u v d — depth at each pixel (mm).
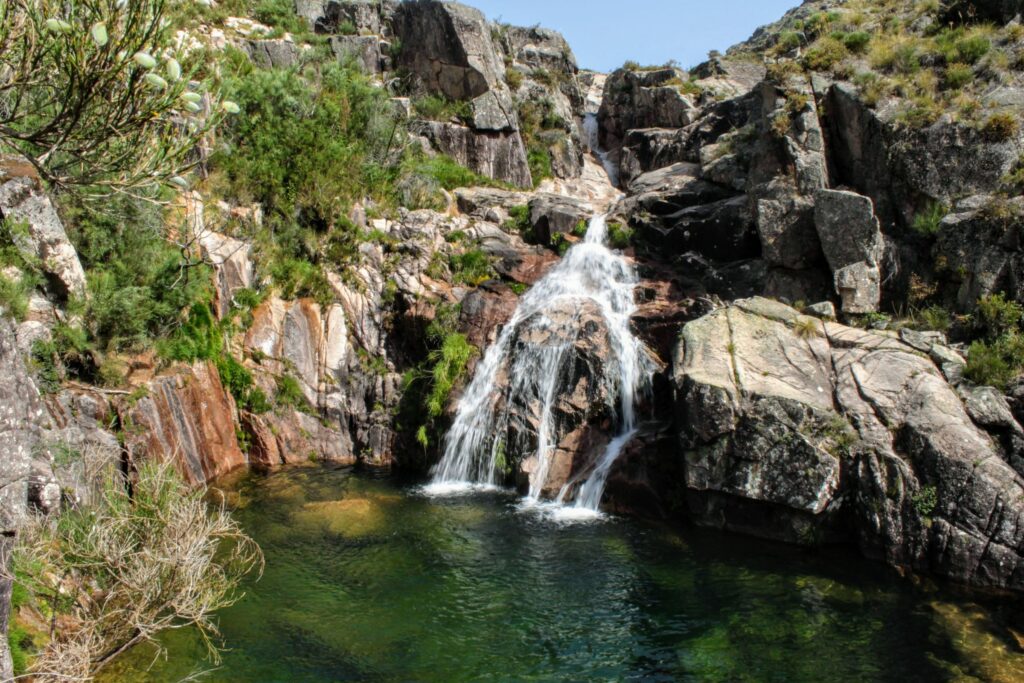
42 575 8492
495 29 29266
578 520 13930
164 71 8219
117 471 11648
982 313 14070
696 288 18172
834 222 16031
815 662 9430
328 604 10695
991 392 12547
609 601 10953
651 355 16500
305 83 21484
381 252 19422
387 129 22234
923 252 15875
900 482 11992
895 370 13383
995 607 10703
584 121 31781
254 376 16953
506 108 25516
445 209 22062
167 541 8883
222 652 9391
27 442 8891
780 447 12766
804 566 12062
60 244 13047
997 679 8992
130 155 8414
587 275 19047
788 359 14031
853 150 17578
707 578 11656
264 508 13922
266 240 18203
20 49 7984
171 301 15391
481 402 16641
